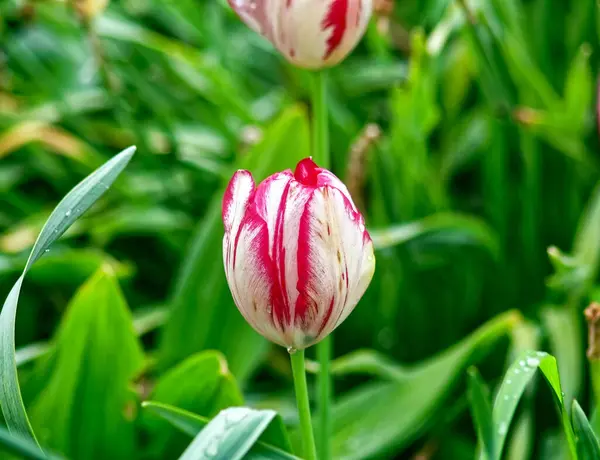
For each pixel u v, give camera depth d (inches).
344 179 35.2
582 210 35.7
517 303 35.0
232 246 21.2
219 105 35.4
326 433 25.0
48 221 21.8
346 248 21.1
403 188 33.0
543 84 33.5
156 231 36.0
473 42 32.8
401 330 34.2
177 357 29.1
